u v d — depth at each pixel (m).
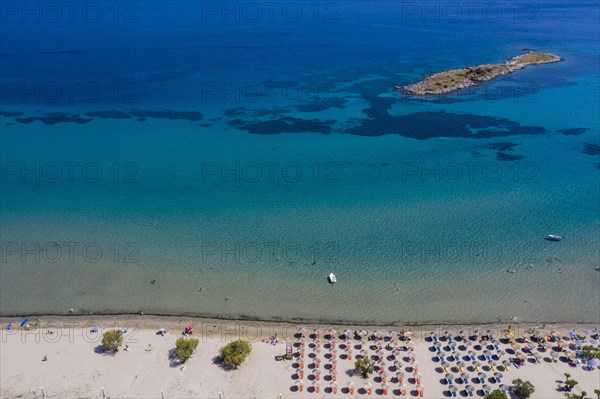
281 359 44.16
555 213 66.81
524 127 94.56
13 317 50.41
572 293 52.25
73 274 56.59
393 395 40.53
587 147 86.12
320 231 63.78
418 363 43.50
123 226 65.44
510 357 44.00
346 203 70.12
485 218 65.94
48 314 50.81
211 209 69.12
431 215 66.94
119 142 90.56
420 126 95.94
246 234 63.38
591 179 75.56
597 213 66.62
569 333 46.47
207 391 41.00
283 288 53.94
